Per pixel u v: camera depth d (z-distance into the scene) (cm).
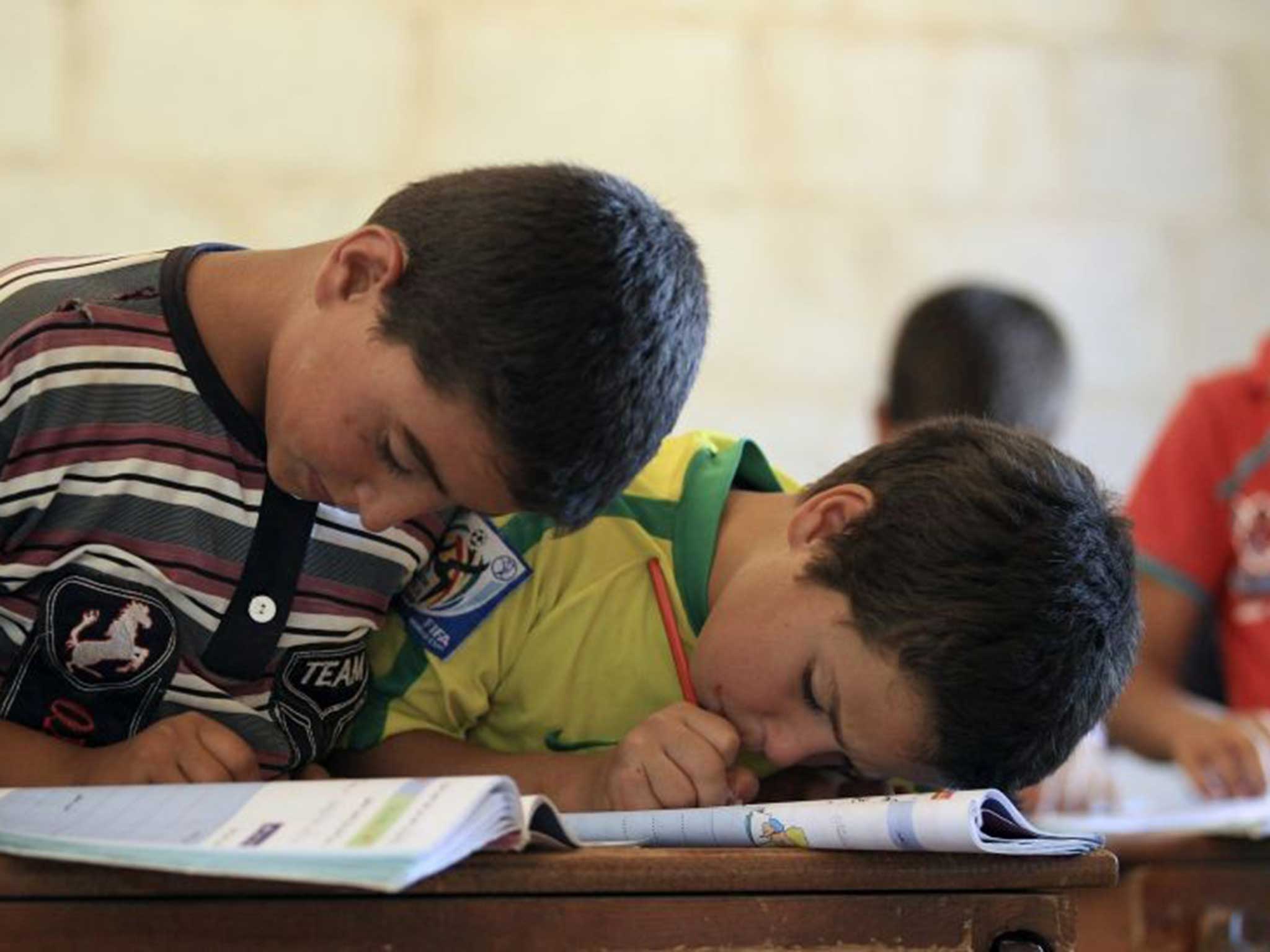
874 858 139
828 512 179
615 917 133
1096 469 437
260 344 169
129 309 171
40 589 170
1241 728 289
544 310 148
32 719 171
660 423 158
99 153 395
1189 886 231
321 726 183
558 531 194
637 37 425
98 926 127
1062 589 168
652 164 424
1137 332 446
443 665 190
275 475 165
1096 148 448
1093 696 172
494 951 131
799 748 175
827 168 433
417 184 167
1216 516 321
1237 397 324
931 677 164
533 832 135
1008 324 320
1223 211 452
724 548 193
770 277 428
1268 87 458
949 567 167
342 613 181
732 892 136
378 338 153
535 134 417
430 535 187
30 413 165
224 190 400
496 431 148
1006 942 140
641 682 193
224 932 128
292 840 121
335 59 407
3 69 392
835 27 436
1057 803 263
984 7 445
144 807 134
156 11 399
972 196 440
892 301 433
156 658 172
